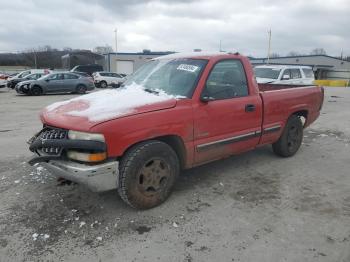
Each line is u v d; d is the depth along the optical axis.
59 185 4.53
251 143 4.93
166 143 4.03
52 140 3.45
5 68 72.94
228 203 4.04
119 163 3.59
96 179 3.38
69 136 3.43
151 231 3.42
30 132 8.24
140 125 3.55
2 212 3.79
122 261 2.95
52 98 18.78
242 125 4.67
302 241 3.24
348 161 5.75
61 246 3.16
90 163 3.37
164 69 4.65
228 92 4.54
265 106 5.00
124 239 3.28
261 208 3.92
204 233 3.38
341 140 7.34
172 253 3.06
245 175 4.97
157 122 3.69
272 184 4.64
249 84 4.82
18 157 5.89
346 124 9.50
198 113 4.07
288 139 5.73
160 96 4.05
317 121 10.03
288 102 5.47
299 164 5.52
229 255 3.02
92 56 63.28
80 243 3.21
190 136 4.04
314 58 59.69
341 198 4.21
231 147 4.60
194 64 4.41
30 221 3.60
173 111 3.84
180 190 4.39
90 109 3.67
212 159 4.49
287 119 5.57
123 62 55.09
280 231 3.41
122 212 3.80
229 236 3.33
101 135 3.32
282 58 60.19
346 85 36.66
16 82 26.92
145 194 3.76
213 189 4.45
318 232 3.40
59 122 3.55
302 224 3.55
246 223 3.57
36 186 4.52
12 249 3.12
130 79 5.02
